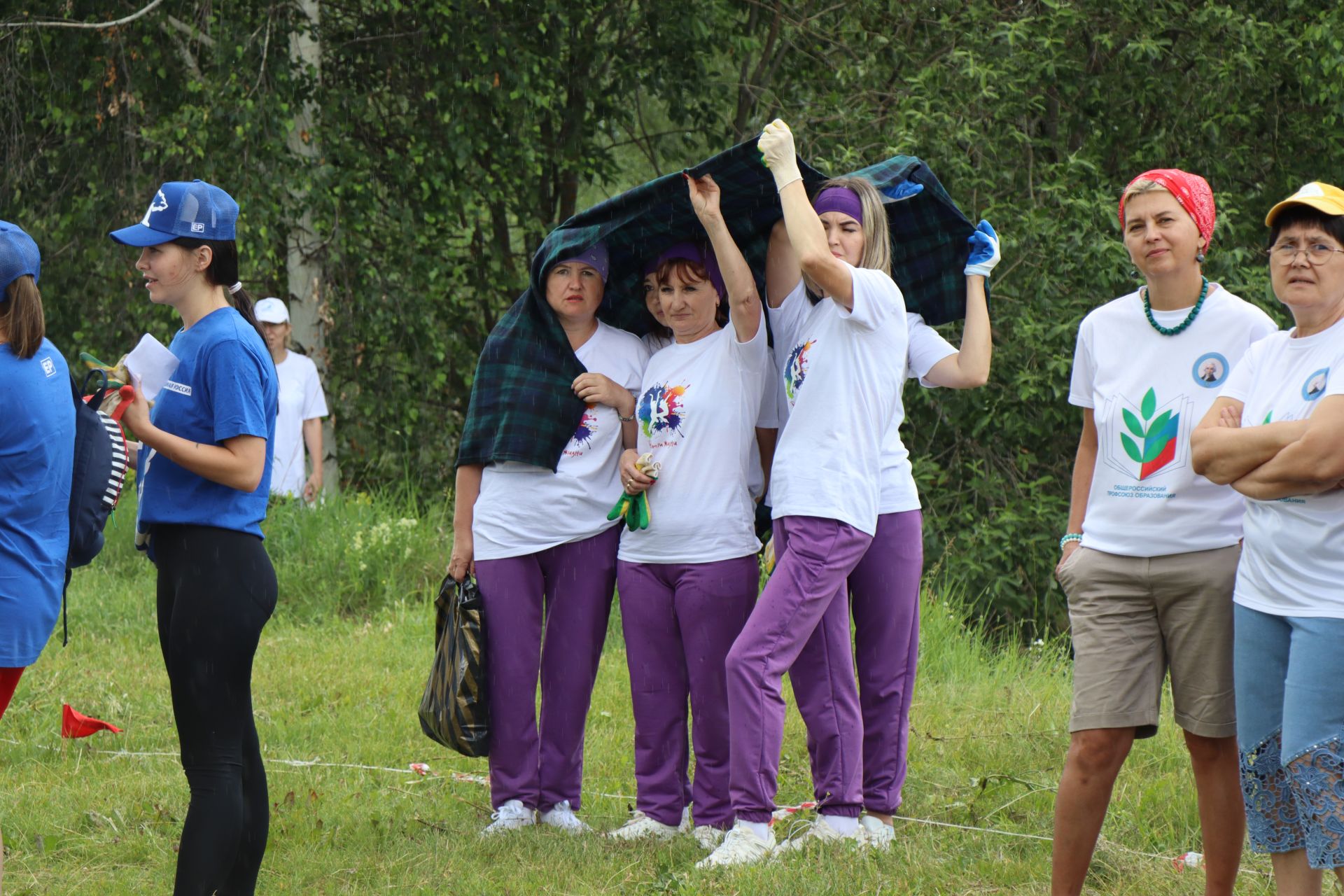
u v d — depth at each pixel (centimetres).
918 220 978
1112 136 2483
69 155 2553
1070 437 2336
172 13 2444
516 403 984
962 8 2502
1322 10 2383
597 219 976
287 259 2491
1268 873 863
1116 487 763
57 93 2475
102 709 1327
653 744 967
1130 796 1025
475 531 1002
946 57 2419
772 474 901
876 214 914
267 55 2361
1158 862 888
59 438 701
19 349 690
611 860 910
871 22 2711
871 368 878
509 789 995
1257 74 2367
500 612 986
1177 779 1046
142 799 1057
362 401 2530
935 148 2208
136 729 1274
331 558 1909
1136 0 2339
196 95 2400
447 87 2488
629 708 1352
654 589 952
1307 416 679
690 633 940
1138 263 759
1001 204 2192
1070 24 2311
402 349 2569
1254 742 702
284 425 2027
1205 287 755
